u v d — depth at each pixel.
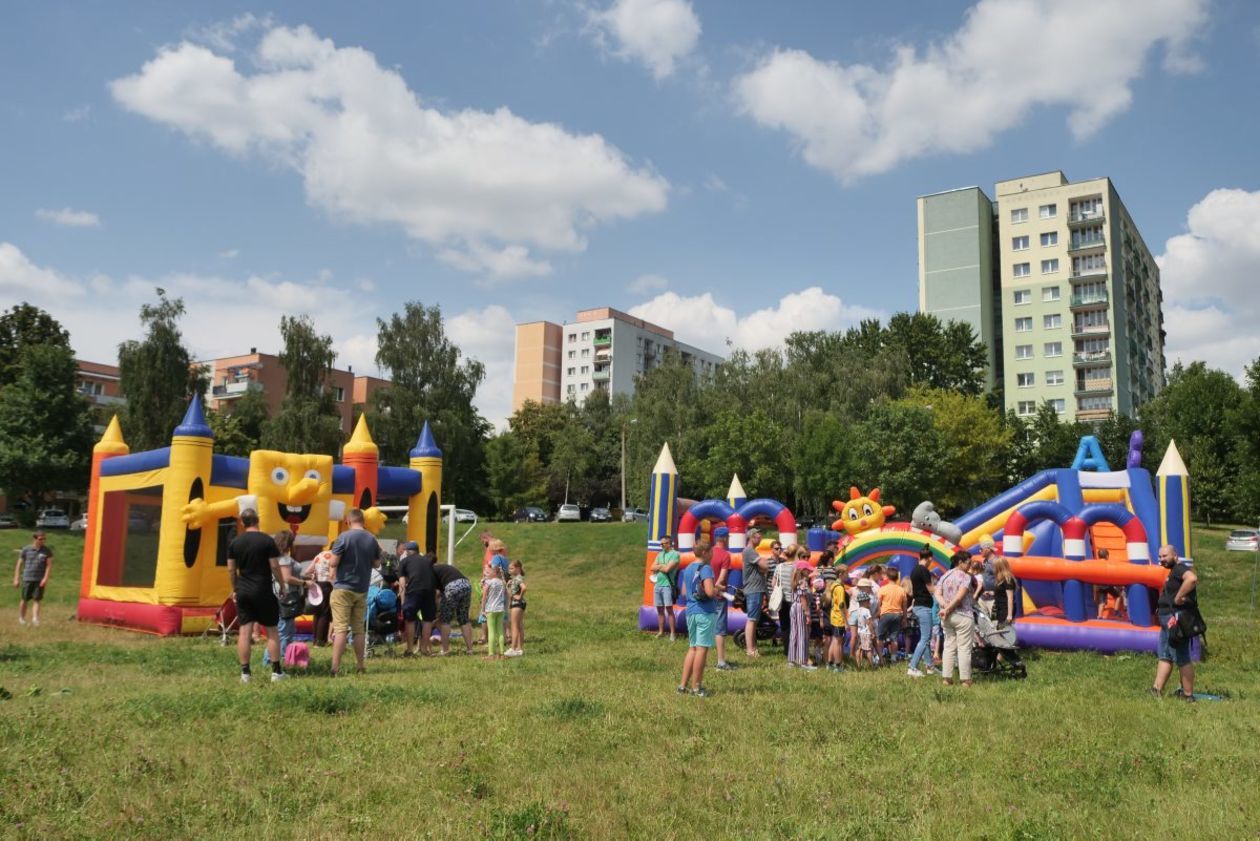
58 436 51.56
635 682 10.98
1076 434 65.25
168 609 16.62
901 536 17.66
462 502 70.69
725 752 7.32
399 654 14.32
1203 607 28.88
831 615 13.39
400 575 14.41
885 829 5.43
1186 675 10.96
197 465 17.12
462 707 8.88
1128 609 16.17
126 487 18.45
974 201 81.38
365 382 90.38
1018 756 7.34
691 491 63.53
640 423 65.19
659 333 132.62
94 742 6.98
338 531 18.59
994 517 18.28
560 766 6.75
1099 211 77.38
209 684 10.29
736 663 13.63
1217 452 57.78
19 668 11.70
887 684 11.52
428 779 6.25
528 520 72.69
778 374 59.72
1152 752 7.65
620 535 46.00
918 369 68.00
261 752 6.86
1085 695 10.96
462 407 63.34
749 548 14.92
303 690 9.35
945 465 51.19
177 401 57.78
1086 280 77.38
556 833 5.27
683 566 18.25
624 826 5.43
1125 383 78.75
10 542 41.50
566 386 124.88
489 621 13.99
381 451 61.72
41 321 60.62
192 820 5.29
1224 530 50.03
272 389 86.44
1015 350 79.88
